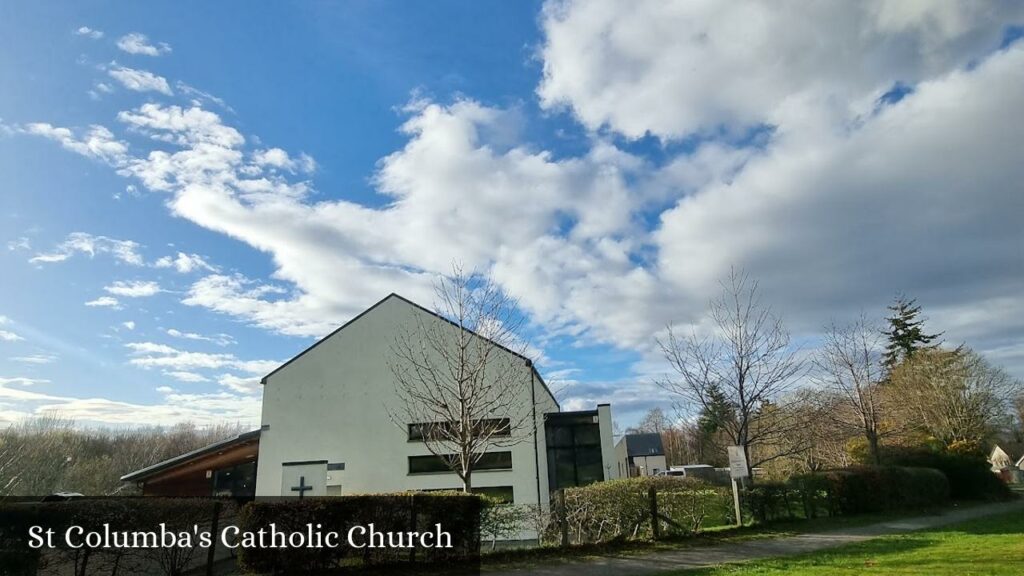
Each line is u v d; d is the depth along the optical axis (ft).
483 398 60.70
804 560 37.17
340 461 71.56
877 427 91.81
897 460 87.30
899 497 68.23
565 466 72.08
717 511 53.47
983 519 58.18
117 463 173.17
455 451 59.41
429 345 72.23
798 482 59.31
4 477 130.82
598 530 45.93
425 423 68.69
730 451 54.29
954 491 84.12
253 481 75.92
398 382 72.69
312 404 73.92
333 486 70.74
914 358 142.00
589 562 40.40
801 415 69.00
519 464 68.33
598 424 73.00
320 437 72.74
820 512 60.08
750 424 68.85
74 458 160.97
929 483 74.74
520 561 40.88
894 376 137.90
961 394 132.05
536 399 70.79
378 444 71.67
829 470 67.31
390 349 74.28
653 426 240.73
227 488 75.25
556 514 45.14
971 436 126.72
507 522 43.52
